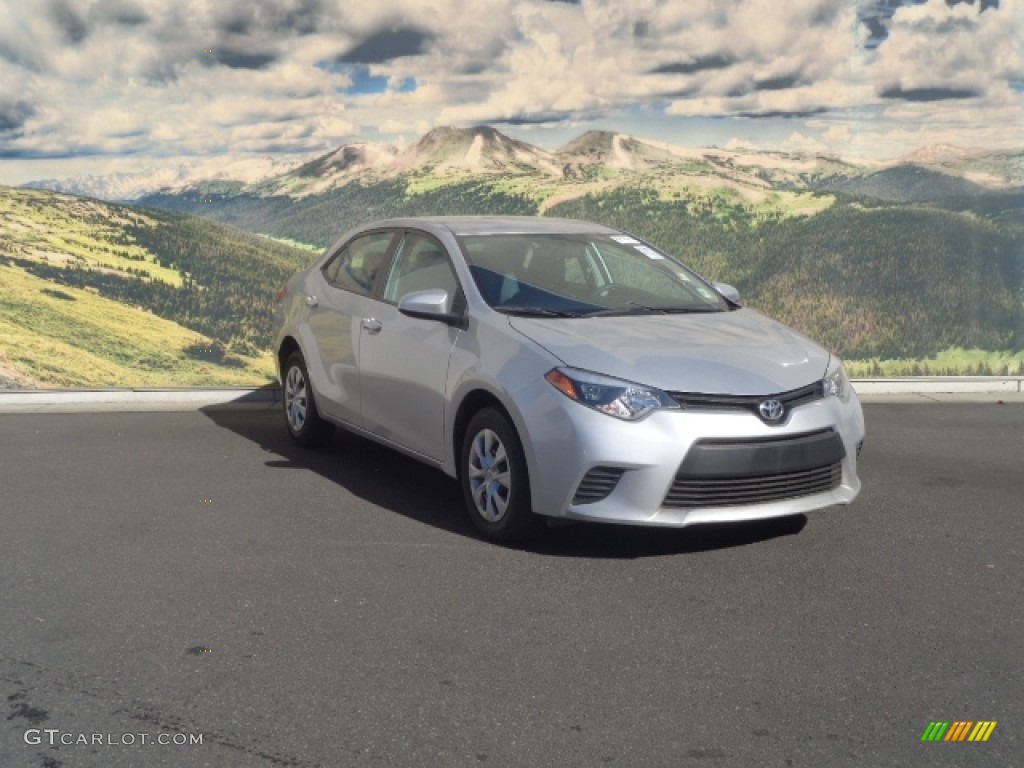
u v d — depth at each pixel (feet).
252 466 23.06
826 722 12.07
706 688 12.86
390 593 15.78
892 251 31.81
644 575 16.60
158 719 12.02
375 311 21.56
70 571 16.57
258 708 12.28
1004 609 15.43
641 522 16.46
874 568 17.04
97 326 29.50
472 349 18.53
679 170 31.40
